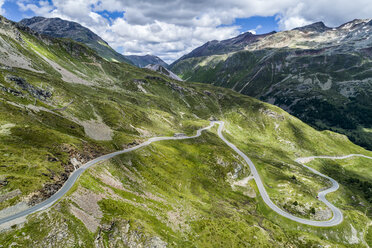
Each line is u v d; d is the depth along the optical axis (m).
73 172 83.75
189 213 96.69
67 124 122.12
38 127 99.56
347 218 127.44
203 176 138.88
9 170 64.62
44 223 55.50
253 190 143.88
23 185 61.34
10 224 51.75
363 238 118.81
